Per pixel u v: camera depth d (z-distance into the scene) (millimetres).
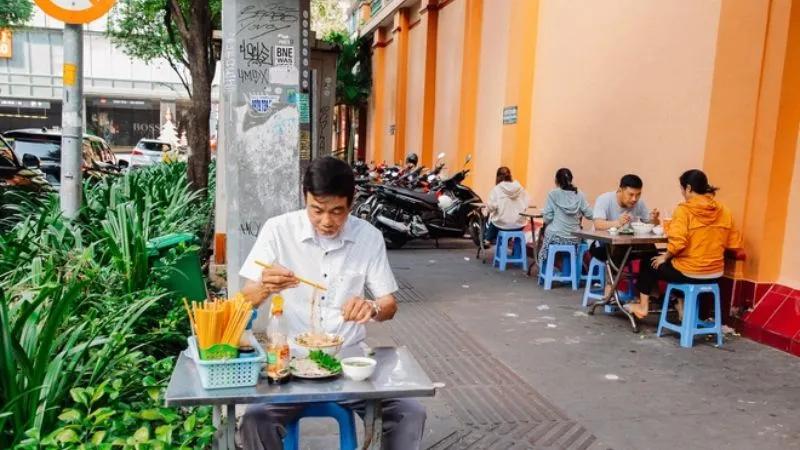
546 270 7176
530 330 5480
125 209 4629
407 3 15508
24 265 3781
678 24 6297
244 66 4066
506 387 4141
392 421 2391
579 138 8148
